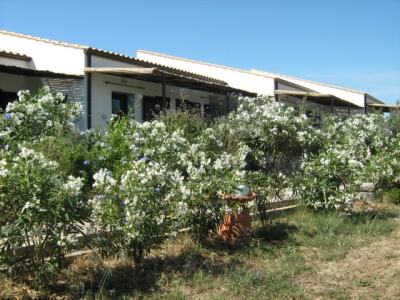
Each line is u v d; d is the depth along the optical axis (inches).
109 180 195.8
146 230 191.0
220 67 737.6
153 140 278.5
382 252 256.5
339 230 300.0
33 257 169.0
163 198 204.5
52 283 177.2
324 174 331.3
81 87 444.1
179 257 221.9
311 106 848.9
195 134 343.6
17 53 462.9
